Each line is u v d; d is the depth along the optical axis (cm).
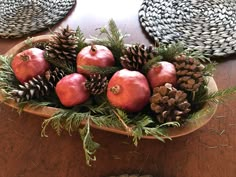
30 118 70
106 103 62
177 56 64
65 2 94
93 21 90
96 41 71
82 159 63
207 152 62
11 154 65
